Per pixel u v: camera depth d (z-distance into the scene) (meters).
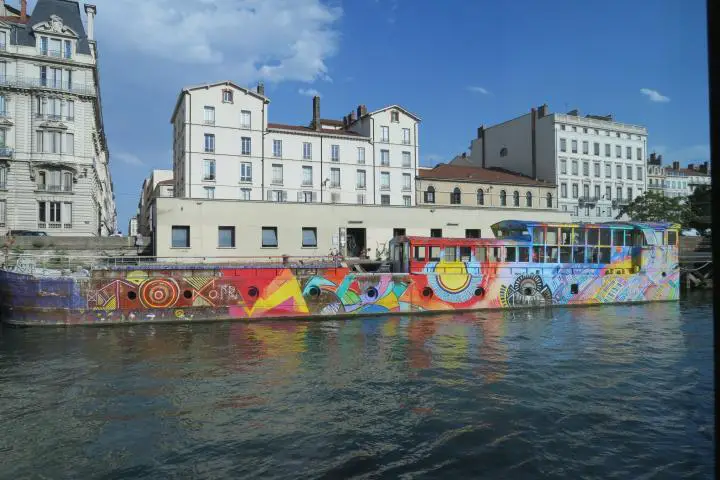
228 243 33.47
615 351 16.59
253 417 10.45
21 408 10.98
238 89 51.53
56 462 8.40
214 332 20.22
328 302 24.08
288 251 34.66
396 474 7.95
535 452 8.75
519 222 27.59
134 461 8.43
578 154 62.06
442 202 54.22
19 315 21.30
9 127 45.03
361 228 36.97
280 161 52.66
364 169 55.91
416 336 19.31
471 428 9.84
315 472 8.02
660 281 30.38
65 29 47.16
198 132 49.84
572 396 11.82
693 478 7.77
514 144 66.25
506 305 26.83
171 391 12.18
